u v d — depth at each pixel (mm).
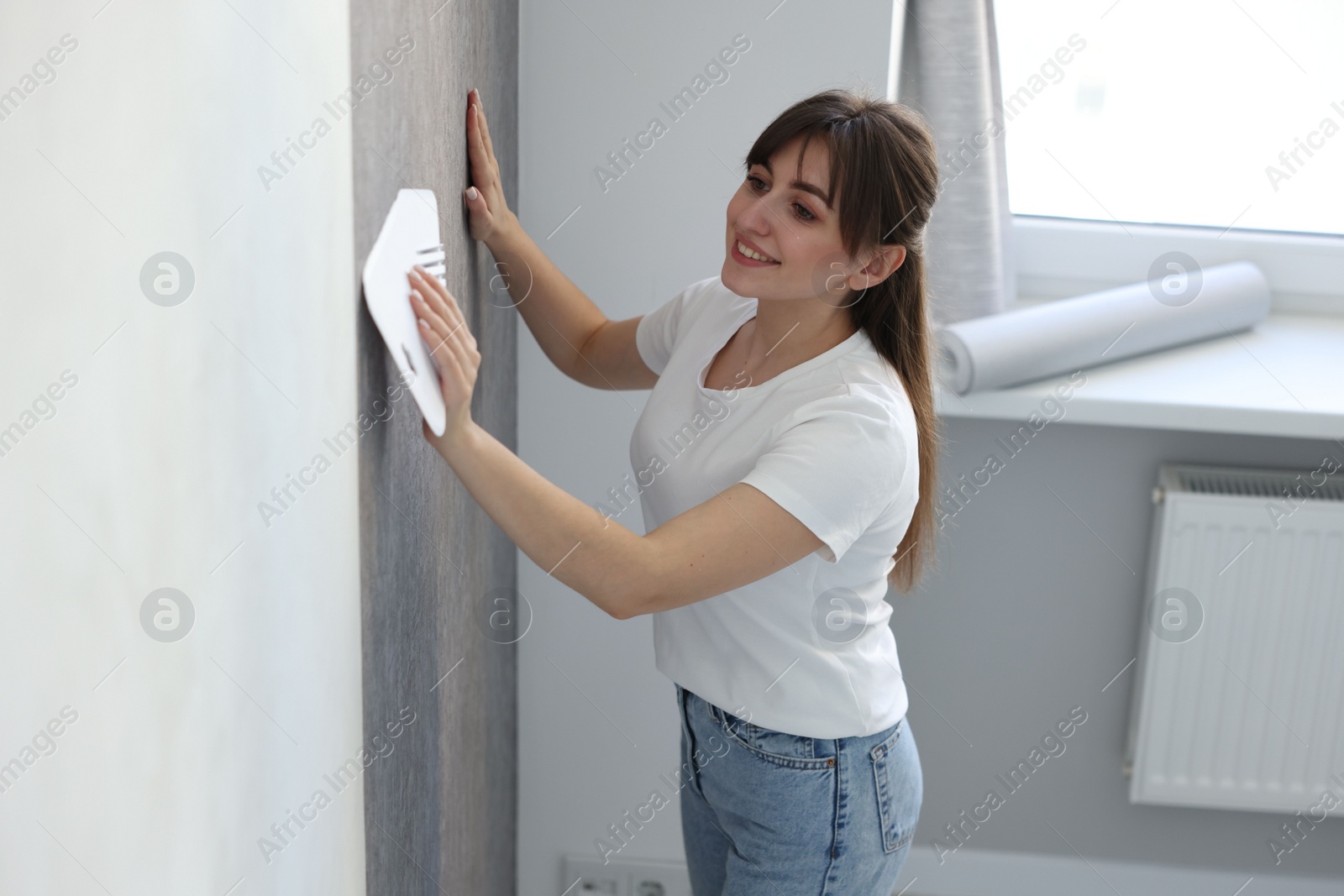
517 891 1970
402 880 1082
